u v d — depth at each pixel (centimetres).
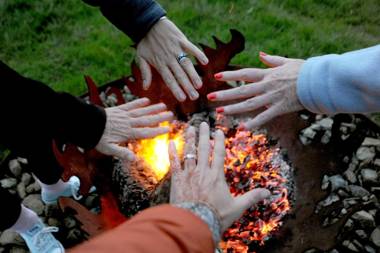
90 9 273
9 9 270
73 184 167
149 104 157
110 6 149
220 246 146
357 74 108
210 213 82
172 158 108
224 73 130
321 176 164
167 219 63
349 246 151
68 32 262
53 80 239
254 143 166
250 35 253
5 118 125
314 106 119
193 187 96
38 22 264
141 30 151
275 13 266
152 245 57
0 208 138
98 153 151
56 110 124
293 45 247
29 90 123
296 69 123
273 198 152
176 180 102
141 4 149
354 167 168
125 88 206
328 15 270
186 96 166
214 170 99
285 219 152
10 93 121
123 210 151
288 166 162
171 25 153
